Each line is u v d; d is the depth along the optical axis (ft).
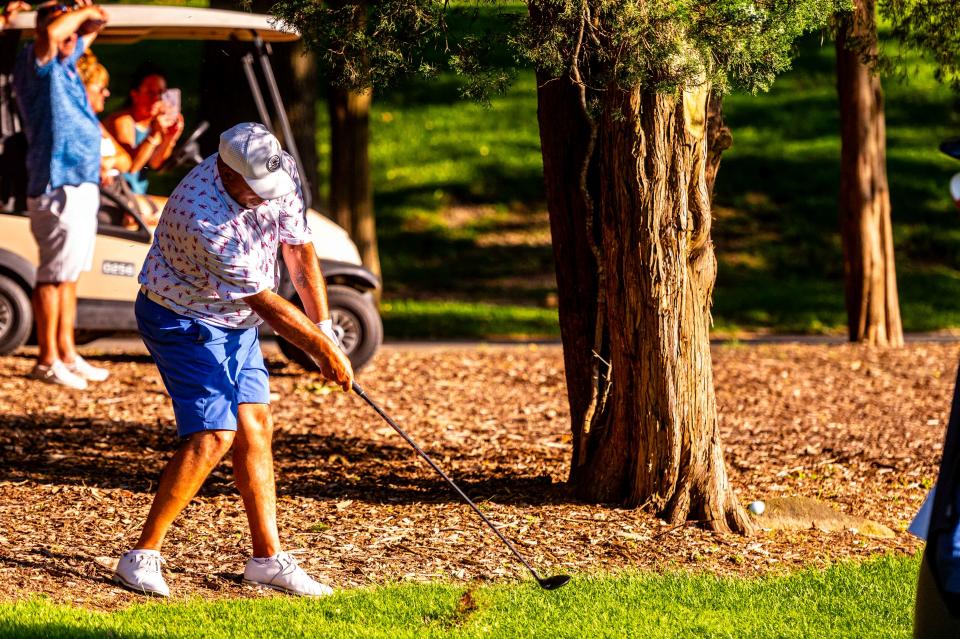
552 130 51.44
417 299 152.46
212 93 101.30
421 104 231.09
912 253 173.78
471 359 98.12
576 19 43.68
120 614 34.73
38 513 47.52
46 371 75.92
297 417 72.49
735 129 214.90
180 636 32.58
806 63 242.37
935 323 137.69
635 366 50.08
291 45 106.22
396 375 88.94
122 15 77.46
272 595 38.45
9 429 63.82
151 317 37.37
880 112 108.68
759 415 78.79
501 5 44.70
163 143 82.89
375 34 44.39
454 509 51.11
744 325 137.08
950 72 57.72
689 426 49.62
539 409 79.00
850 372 94.73
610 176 49.06
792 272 165.89
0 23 74.74
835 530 50.65
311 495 53.36
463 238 176.86
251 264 36.45
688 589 39.45
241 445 38.68
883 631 35.37
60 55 72.84
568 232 52.26
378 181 197.47
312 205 110.32
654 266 48.65
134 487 53.47
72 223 74.18
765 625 35.58
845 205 109.60
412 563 42.86
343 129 116.06
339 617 35.27
